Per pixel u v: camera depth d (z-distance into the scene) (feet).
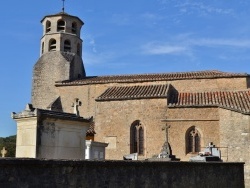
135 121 88.84
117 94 93.04
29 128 44.01
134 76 109.09
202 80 97.71
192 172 44.24
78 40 116.78
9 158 22.72
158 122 86.63
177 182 40.52
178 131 84.89
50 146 44.55
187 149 84.12
